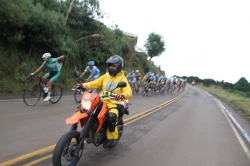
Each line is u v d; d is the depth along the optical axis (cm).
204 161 464
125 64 3023
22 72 1188
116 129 434
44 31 1299
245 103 1691
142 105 1196
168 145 550
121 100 405
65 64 1527
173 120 877
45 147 446
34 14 1265
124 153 464
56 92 911
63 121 659
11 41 1190
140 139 579
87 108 360
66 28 1611
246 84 3972
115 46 2031
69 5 1725
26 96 790
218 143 606
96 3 1812
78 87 433
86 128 358
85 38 1806
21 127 557
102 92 444
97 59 1866
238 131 780
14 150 416
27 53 1329
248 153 538
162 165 423
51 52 1437
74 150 356
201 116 1041
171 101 1573
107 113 406
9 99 862
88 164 389
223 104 1806
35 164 368
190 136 655
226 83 5362
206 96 2605
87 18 1823
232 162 472
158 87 2083
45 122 627
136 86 1792
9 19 1061
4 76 1106
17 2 1093
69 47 1533
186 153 504
